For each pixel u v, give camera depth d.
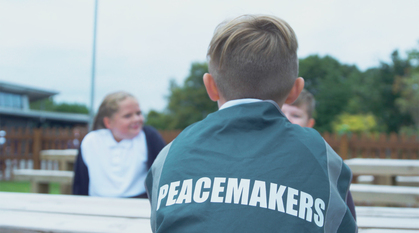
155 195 0.76
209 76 0.90
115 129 2.11
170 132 8.14
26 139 9.12
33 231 1.05
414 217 1.21
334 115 36.59
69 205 1.35
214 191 0.66
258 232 0.61
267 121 0.75
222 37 0.85
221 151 0.72
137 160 2.08
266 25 0.86
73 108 73.62
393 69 29.62
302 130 0.76
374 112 29.88
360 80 37.69
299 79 0.91
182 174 0.72
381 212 1.30
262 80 0.82
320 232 0.62
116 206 1.34
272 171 0.67
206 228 0.62
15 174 4.49
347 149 6.54
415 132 22.95
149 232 0.99
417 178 3.99
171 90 44.16
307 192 0.65
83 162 2.09
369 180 4.39
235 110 0.78
